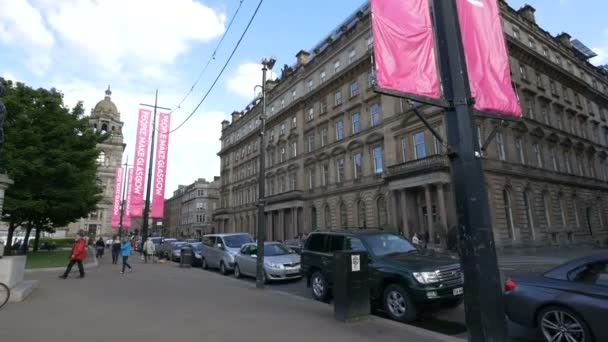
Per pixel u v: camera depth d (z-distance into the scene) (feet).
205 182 362.74
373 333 19.29
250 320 22.26
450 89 16.11
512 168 91.91
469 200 14.65
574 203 111.75
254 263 47.29
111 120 271.69
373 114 111.14
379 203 105.09
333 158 125.29
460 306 28.94
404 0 17.84
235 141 214.48
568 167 114.93
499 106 18.43
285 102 160.15
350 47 122.52
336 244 31.86
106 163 262.06
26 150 73.46
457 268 24.62
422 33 17.78
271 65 46.88
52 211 81.92
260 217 39.37
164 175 86.99
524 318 19.06
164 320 22.21
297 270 45.55
